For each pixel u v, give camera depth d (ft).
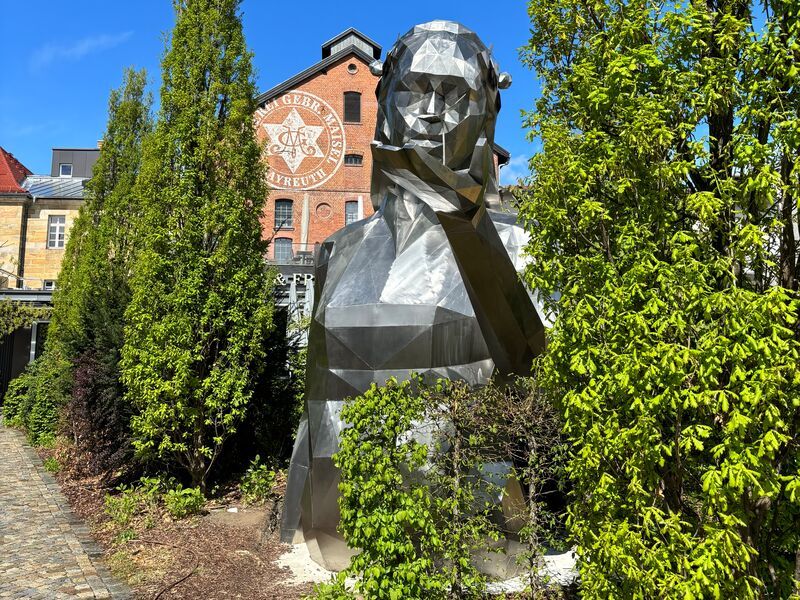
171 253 31.09
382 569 13.66
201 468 30.42
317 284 23.27
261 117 97.91
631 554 11.00
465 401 15.76
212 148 32.78
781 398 9.88
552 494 21.50
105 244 48.32
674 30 11.41
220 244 32.14
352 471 14.67
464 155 16.01
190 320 30.14
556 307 13.75
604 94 11.93
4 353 77.15
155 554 22.07
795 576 11.04
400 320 19.49
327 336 20.25
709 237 11.29
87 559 21.62
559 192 12.64
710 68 11.05
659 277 10.78
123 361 29.91
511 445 16.71
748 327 9.96
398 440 15.72
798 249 11.24
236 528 25.22
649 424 10.60
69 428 43.34
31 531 25.25
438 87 16.20
